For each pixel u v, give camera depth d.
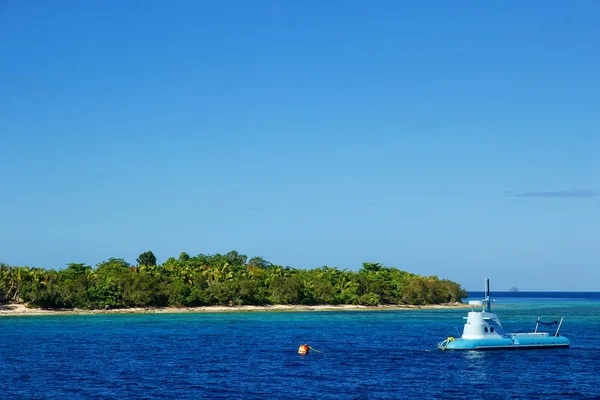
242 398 77.75
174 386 85.62
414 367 101.94
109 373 96.88
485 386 85.38
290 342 142.75
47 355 119.12
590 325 196.50
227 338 152.75
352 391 82.19
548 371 97.12
